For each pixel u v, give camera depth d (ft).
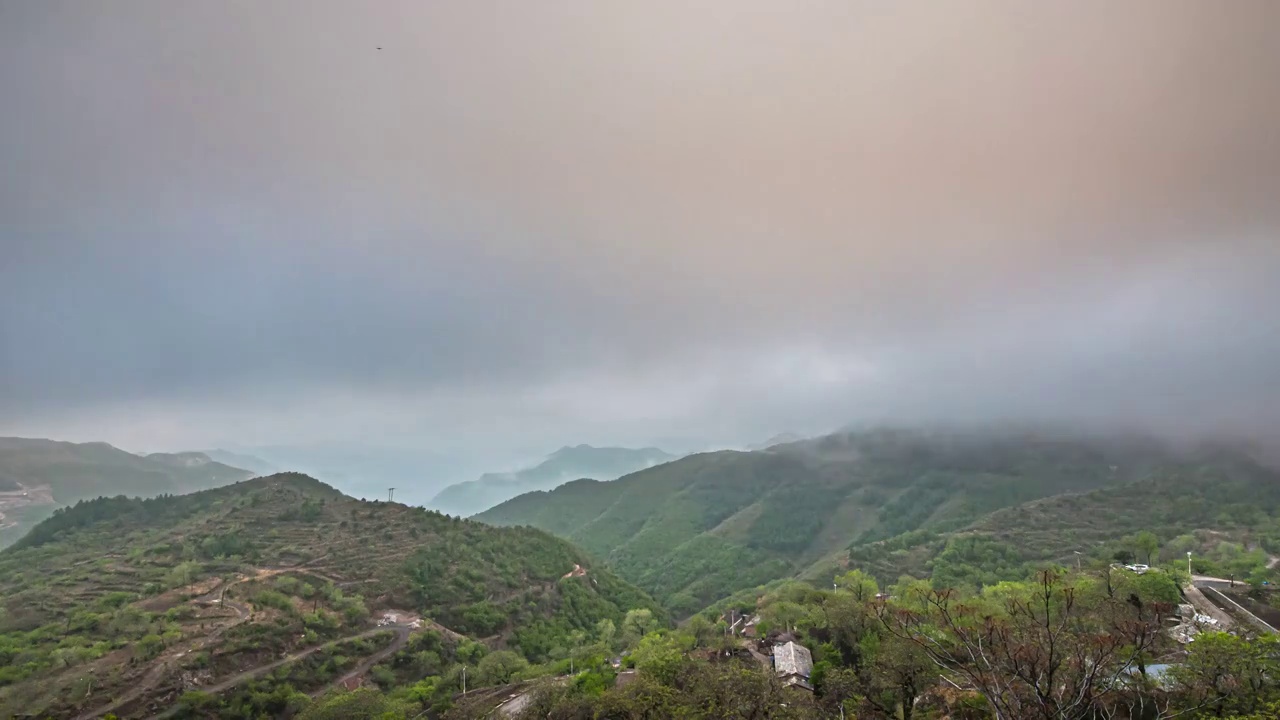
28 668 319.06
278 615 405.39
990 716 173.78
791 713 193.06
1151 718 160.86
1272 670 166.91
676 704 204.54
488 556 602.03
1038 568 581.53
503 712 275.59
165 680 317.42
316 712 286.66
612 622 530.27
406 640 426.92
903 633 202.80
